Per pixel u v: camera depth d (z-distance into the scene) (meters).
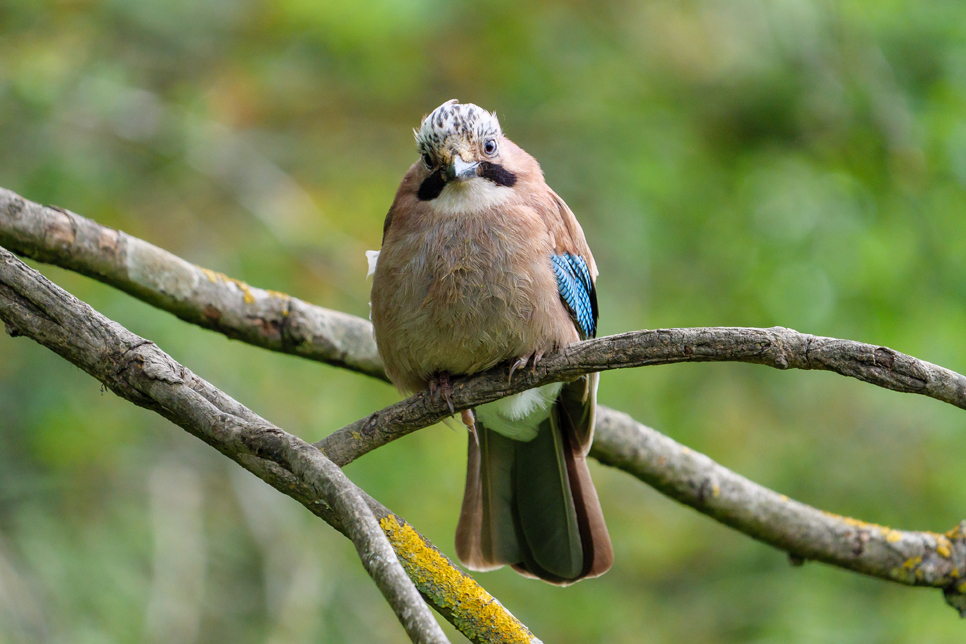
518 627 5.12
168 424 11.36
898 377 4.62
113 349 5.05
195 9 12.91
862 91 12.07
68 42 12.30
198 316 7.58
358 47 12.70
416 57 13.13
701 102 13.06
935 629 10.46
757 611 11.66
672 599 12.26
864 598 11.30
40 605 9.77
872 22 11.96
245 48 13.08
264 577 10.84
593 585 12.07
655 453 8.14
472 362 6.45
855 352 4.67
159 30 12.91
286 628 10.27
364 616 10.91
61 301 5.12
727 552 12.42
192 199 12.52
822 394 12.19
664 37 13.52
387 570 4.12
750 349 4.84
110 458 10.98
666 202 12.30
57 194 11.59
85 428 10.88
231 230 12.35
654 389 12.05
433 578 5.14
